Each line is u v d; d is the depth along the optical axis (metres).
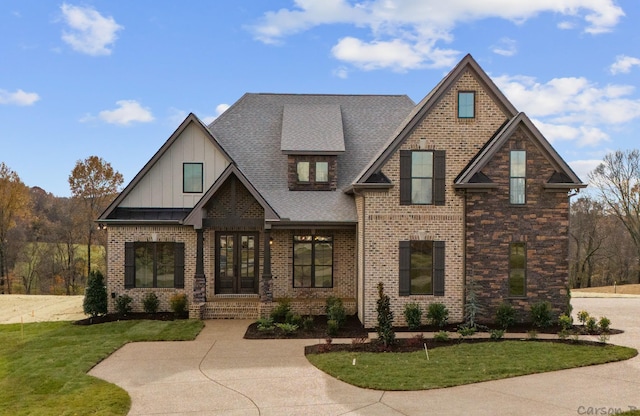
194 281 17.53
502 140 15.66
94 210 44.78
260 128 21.33
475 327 14.88
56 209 48.81
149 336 14.57
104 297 18.03
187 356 12.52
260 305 17.03
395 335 14.41
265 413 8.62
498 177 15.88
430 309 15.72
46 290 47.59
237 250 19.36
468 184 15.61
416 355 12.23
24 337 14.88
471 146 16.38
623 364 11.31
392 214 16.16
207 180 19.03
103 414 8.60
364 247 16.12
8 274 44.78
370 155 20.38
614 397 9.12
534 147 15.92
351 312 17.78
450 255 16.17
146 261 18.61
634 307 20.53
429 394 9.43
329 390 9.80
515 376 10.45
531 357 11.82
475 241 15.91
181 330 15.31
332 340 14.16
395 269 16.14
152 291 18.47
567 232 15.97
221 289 19.36
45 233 47.88
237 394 9.63
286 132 20.00
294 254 19.16
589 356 11.84
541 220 15.95
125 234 18.42
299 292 18.95
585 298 24.11
